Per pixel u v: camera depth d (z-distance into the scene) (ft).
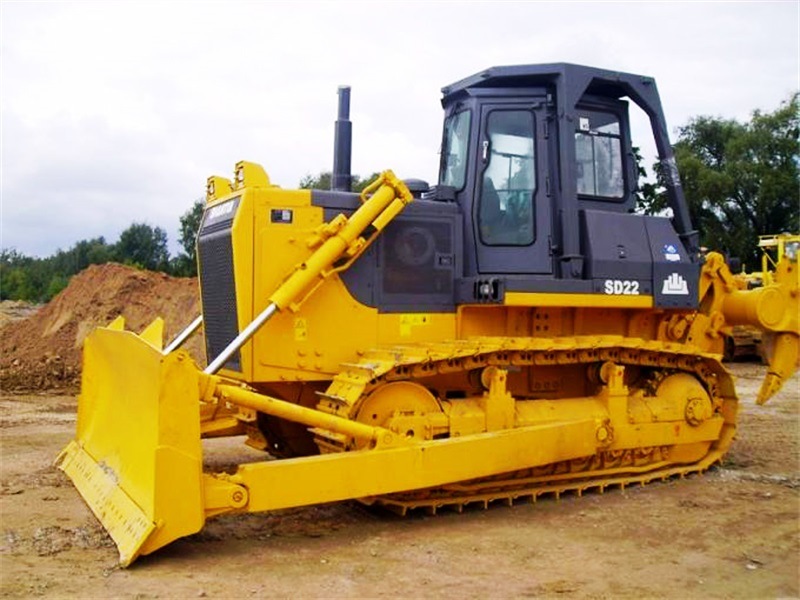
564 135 23.99
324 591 15.75
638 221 25.14
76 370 55.52
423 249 23.57
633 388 25.86
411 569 17.15
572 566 17.48
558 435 22.38
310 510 21.86
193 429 17.30
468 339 23.06
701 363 26.68
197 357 55.16
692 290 25.57
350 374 21.12
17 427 35.65
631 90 25.61
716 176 119.85
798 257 26.91
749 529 20.30
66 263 187.42
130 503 18.25
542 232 24.21
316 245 21.72
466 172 24.53
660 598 15.69
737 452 29.89
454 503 21.66
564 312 25.17
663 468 25.66
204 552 18.08
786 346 27.04
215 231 23.06
